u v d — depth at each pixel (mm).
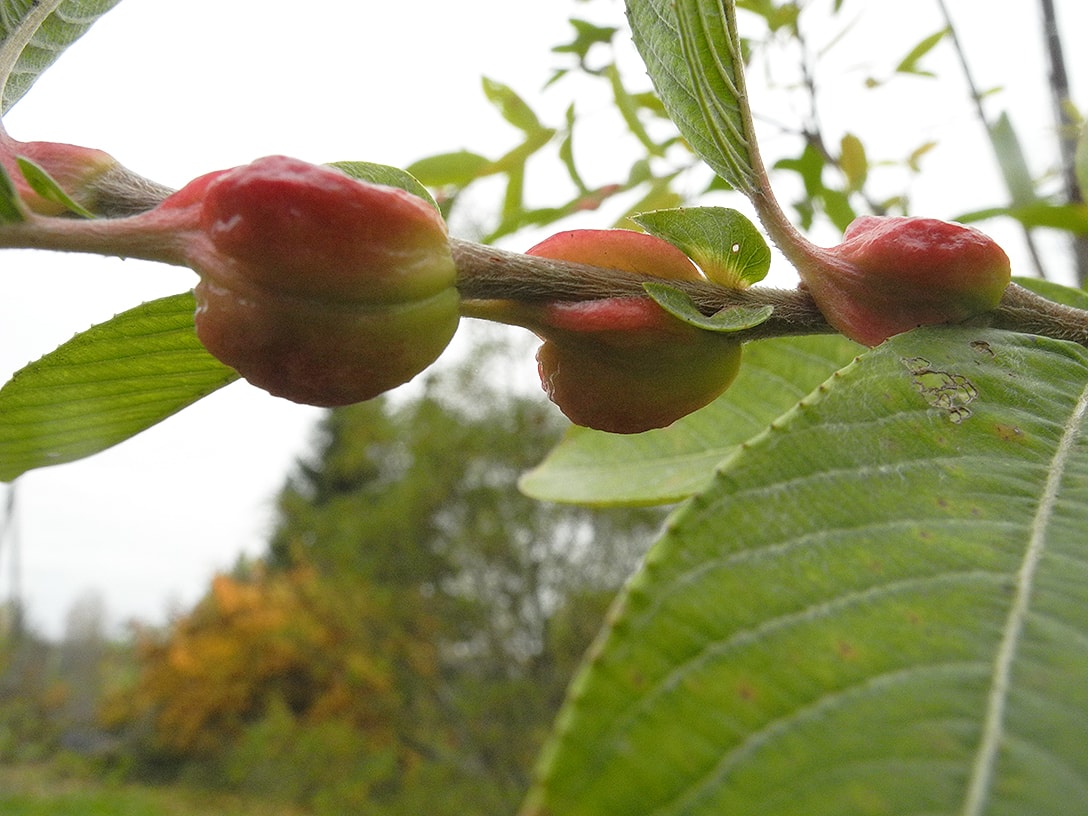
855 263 53
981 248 51
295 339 47
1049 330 52
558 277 53
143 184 52
